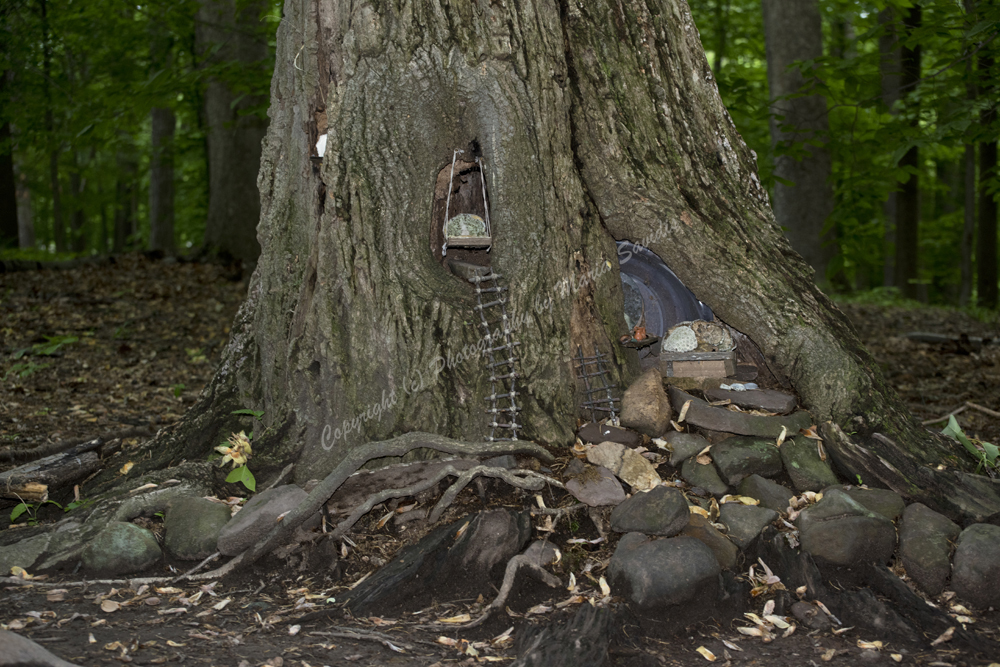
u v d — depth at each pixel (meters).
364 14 3.77
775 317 3.99
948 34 6.45
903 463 3.73
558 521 3.42
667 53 4.37
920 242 20.36
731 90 7.54
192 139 14.62
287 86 4.19
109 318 9.05
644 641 2.81
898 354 8.95
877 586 3.13
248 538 3.29
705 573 3.00
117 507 3.62
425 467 3.51
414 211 3.84
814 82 7.36
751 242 4.20
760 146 11.95
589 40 4.16
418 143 3.83
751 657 2.75
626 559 3.08
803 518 3.32
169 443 4.33
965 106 6.43
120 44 12.52
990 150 14.30
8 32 11.23
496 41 3.86
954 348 8.94
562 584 3.15
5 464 4.57
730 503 3.47
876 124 10.38
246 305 4.55
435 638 2.84
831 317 4.24
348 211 3.78
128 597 3.07
